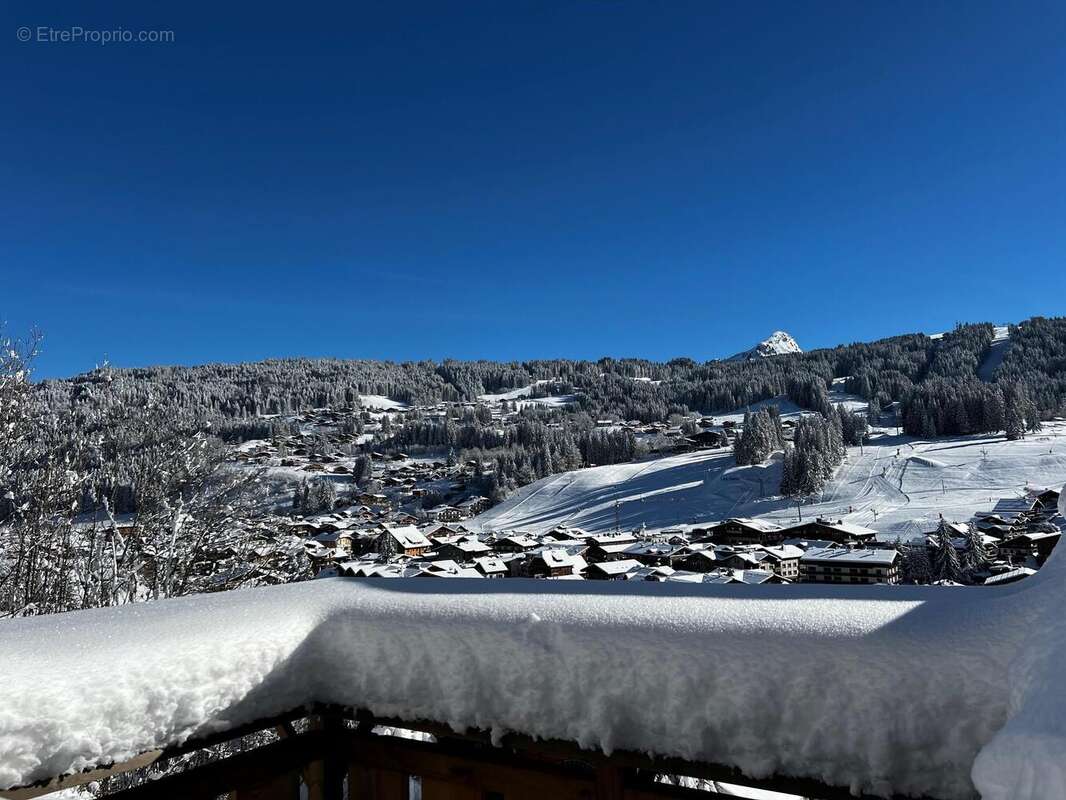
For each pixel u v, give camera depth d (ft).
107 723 3.96
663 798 4.27
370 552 205.77
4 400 22.70
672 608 4.36
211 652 4.49
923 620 3.81
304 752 5.34
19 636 4.48
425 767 5.23
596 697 4.20
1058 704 2.42
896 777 3.62
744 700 3.88
